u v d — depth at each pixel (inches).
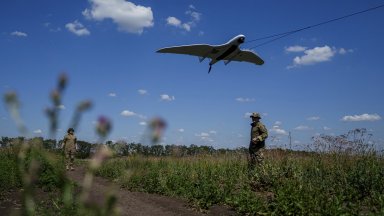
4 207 332.5
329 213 300.2
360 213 303.7
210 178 474.6
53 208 276.7
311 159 484.1
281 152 528.1
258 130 487.2
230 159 590.9
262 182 439.8
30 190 64.0
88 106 58.3
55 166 67.4
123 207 371.2
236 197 380.2
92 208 57.4
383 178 376.8
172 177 502.6
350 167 425.7
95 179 589.3
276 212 328.2
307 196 333.1
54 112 58.6
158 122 58.7
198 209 378.3
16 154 64.0
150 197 438.9
